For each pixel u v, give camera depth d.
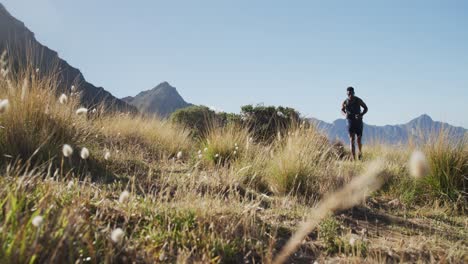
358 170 6.48
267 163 6.63
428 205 5.76
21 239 2.16
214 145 7.23
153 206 3.48
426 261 3.38
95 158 5.26
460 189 5.84
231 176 5.36
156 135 8.73
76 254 2.35
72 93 6.14
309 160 6.18
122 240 2.70
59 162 4.71
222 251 3.04
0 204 2.44
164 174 5.50
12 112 4.79
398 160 7.97
